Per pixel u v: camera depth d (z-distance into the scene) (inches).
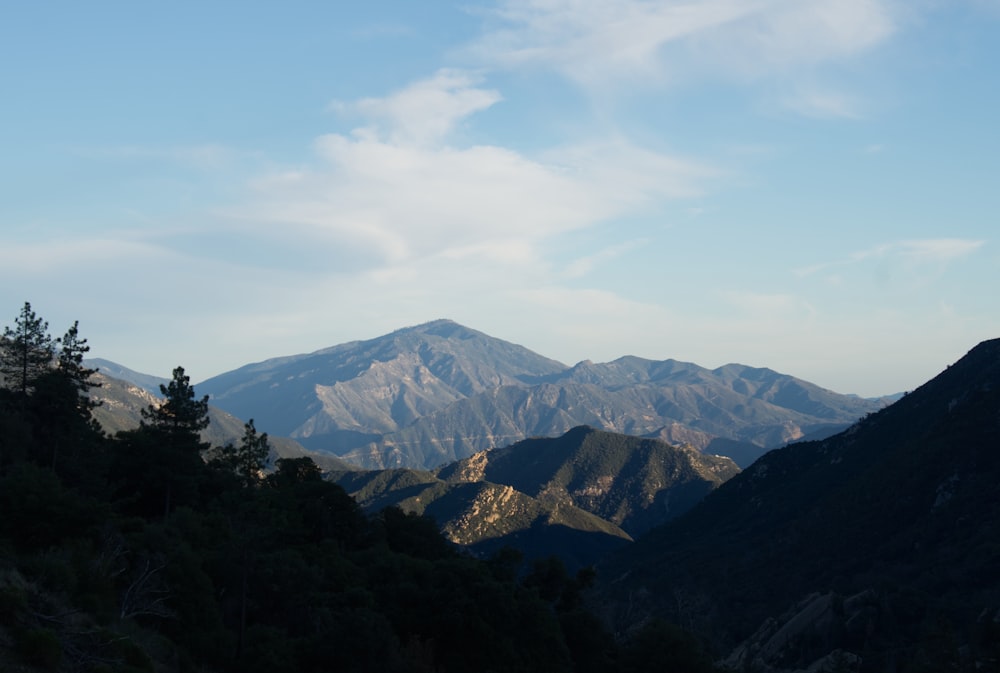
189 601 1838.1
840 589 4212.6
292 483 3604.8
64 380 2950.3
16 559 1612.9
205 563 2081.7
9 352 3011.8
